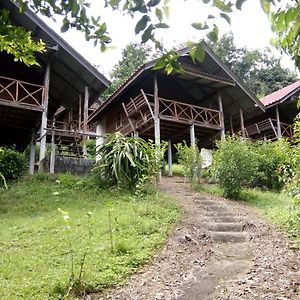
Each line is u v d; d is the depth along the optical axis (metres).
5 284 3.80
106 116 18.59
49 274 4.08
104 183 9.45
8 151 10.18
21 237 5.61
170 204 8.12
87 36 2.69
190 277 4.30
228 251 5.45
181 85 15.84
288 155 5.79
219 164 10.10
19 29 2.98
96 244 5.17
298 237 5.84
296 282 4.02
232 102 16.53
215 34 1.87
